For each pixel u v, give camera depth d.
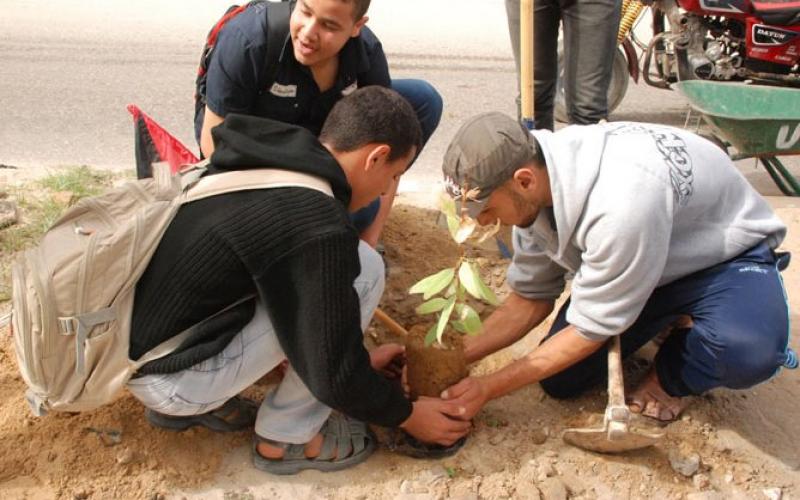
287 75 2.82
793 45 5.04
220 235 2.00
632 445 2.48
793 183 4.65
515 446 2.62
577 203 2.25
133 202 2.11
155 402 2.20
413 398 2.58
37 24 7.70
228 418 2.55
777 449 2.68
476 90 6.52
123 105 5.78
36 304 2.03
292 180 2.02
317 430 2.42
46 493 2.33
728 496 2.50
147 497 2.34
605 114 4.07
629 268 2.26
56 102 5.76
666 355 2.70
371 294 2.37
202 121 3.11
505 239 3.53
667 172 2.28
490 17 8.82
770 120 4.17
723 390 2.91
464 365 2.55
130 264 2.04
